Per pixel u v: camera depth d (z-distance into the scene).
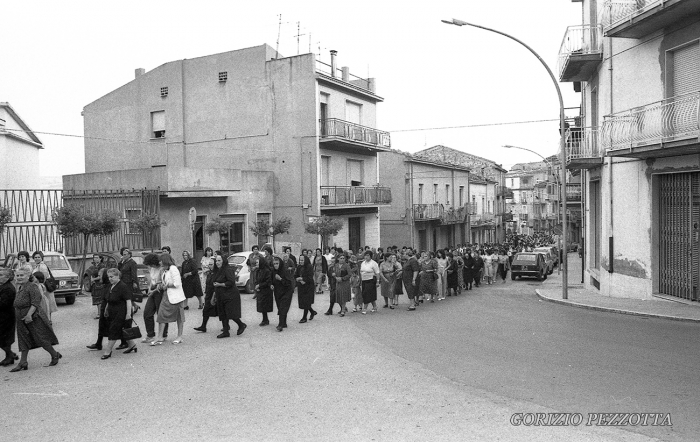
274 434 6.28
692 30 15.04
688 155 15.28
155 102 35.81
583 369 8.78
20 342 9.48
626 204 17.98
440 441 5.96
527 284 28.70
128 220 22.69
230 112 33.62
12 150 31.61
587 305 16.41
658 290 16.81
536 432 6.18
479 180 60.16
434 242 48.69
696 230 15.35
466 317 14.99
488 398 7.45
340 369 9.27
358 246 37.03
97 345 11.02
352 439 6.07
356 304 16.31
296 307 17.84
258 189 30.83
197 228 27.16
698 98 13.88
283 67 32.16
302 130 31.77
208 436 6.26
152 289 11.70
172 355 10.50
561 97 18.77
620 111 17.22
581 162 19.58
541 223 93.38
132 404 7.51
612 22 18.06
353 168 36.59
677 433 6.04
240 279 21.05
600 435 6.05
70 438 6.29
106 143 37.59
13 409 7.37
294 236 31.95
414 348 10.83
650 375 8.30
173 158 35.28
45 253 18.67
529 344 10.91
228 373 9.11
